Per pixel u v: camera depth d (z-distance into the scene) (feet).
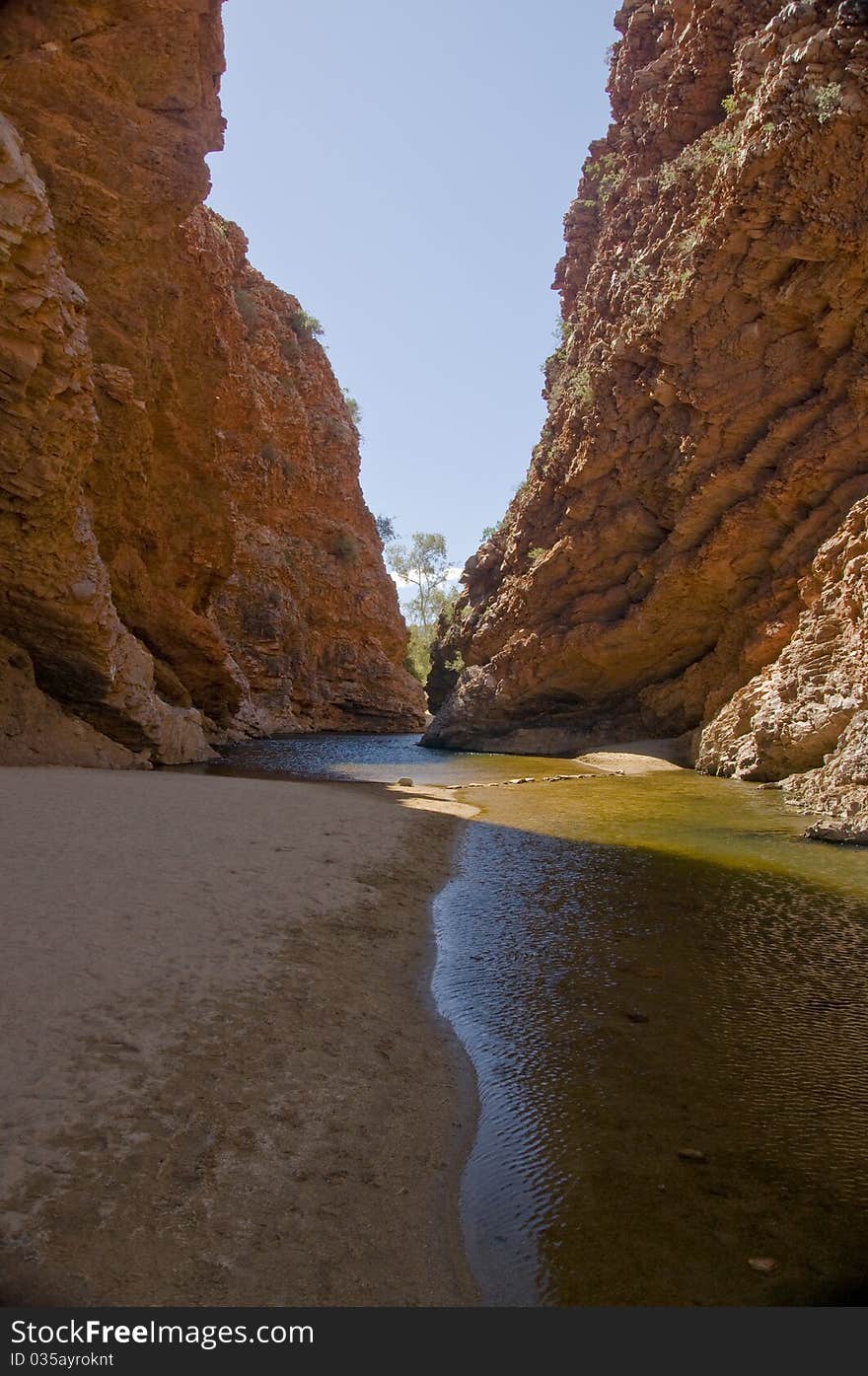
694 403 72.43
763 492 67.92
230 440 147.54
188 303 78.84
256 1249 10.47
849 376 63.72
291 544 162.61
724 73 81.76
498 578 115.34
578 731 92.38
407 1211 11.66
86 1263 9.80
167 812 35.29
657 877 30.94
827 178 61.00
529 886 29.76
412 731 173.99
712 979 20.70
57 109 62.69
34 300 46.34
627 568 85.10
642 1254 11.01
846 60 61.26
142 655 66.74
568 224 120.78
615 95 106.22
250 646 145.18
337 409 188.85
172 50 66.54
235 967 18.97
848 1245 11.21
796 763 54.70
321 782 61.46
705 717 72.28
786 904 27.14
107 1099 13.01
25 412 48.14
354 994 18.93
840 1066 16.16
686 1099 15.03
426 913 26.22
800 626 59.77
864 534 54.60
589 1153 13.32
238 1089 14.03
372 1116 14.02
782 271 66.08
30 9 61.87
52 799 35.45
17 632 55.06
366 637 174.91
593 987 20.22
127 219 67.10
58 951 18.12
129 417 69.41
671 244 78.64
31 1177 11.02
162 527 84.48
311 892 26.20
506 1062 16.40
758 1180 12.64
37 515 51.03
